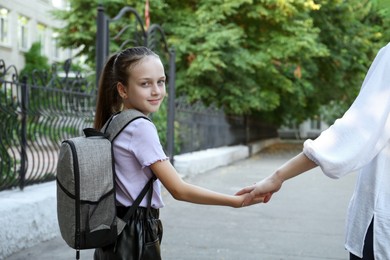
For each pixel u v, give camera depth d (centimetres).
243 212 657
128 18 1582
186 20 1645
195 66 1515
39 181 560
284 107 2183
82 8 1647
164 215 628
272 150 2319
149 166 196
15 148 511
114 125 201
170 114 1001
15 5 2653
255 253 456
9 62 2602
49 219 488
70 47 1755
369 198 180
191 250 462
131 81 205
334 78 2109
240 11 1666
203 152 1355
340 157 172
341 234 537
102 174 188
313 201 760
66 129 607
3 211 417
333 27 1980
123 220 194
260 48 1708
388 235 175
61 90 591
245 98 1680
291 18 1716
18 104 510
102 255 198
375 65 184
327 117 3647
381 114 172
